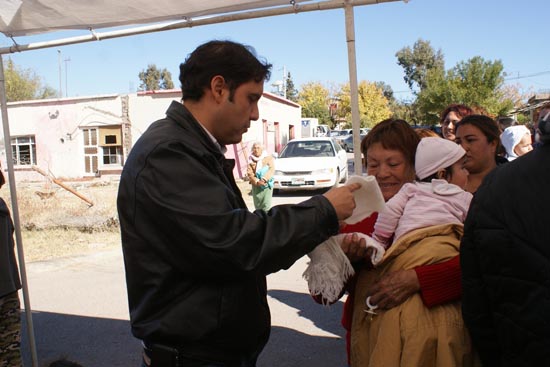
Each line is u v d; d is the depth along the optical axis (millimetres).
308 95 62688
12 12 2730
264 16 2604
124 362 3801
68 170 21062
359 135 2498
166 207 1415
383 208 1638
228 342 1555
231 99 1582
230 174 1749
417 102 42812
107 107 20203
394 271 1749
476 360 1674
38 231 8977
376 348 1692
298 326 4406
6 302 2684
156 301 1524
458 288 1683
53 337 4281
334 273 1653
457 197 1822
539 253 1193
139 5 2604
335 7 2465
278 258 1439
